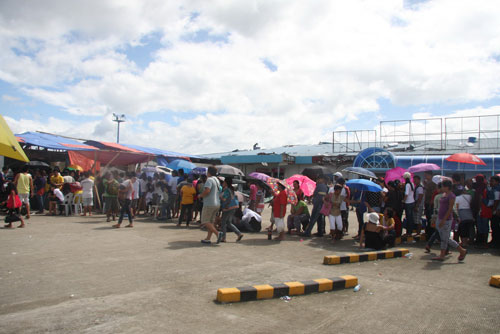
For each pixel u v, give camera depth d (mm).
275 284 4980
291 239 9812
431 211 9844
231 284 5227
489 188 9656
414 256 8156
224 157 30438
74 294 4504
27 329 3428
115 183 11883
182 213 11398
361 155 25375
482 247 9242
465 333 3877
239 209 11320
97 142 18375
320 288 5191
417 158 23734
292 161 28703
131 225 10789
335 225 9477
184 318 3914
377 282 5816
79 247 7363
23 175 11461
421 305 4750
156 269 5875
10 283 4848
